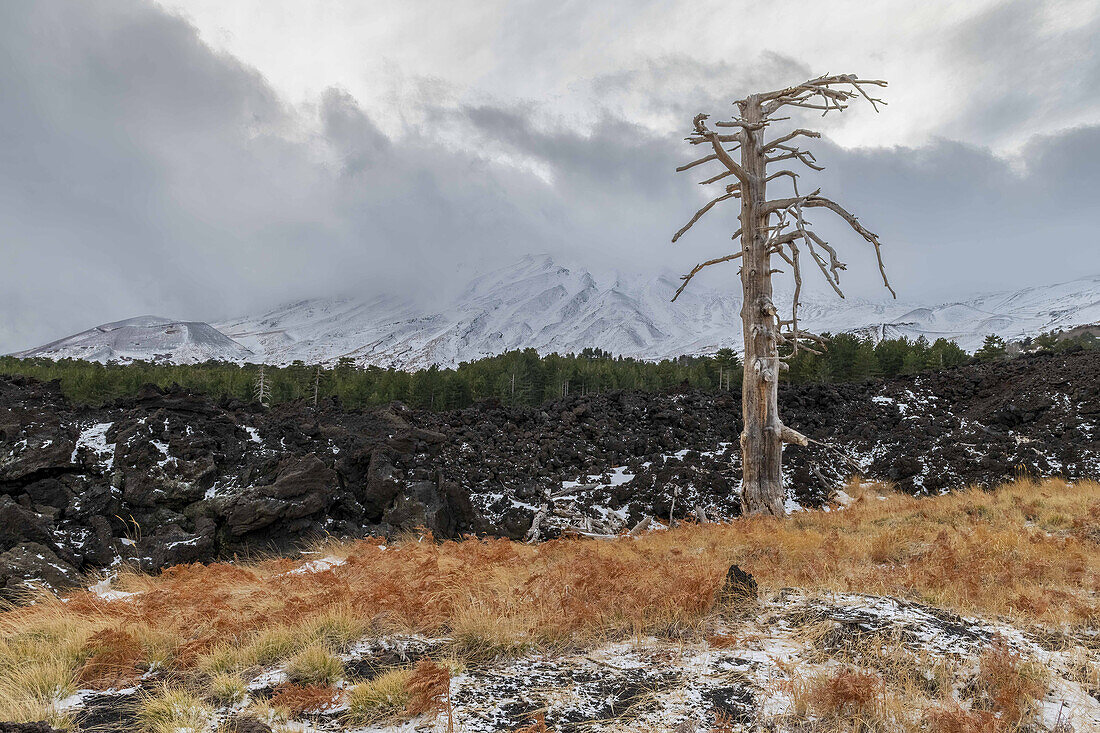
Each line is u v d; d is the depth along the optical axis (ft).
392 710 15.47
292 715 15.65
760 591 25.25
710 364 264.52
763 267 65.26
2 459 54.49
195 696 16.88
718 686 16.93
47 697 16.80
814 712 15.30
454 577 26.08
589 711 15.64
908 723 14.57
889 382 108.17
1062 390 86.89
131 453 58.39
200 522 54.80
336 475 63.46
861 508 55.31
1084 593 24.81
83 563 49.34
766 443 63.26
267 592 26.99
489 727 14.85
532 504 70.64
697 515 68.08
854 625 20.76
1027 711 15.25
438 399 247.91
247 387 275.80
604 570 27.89
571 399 102.83
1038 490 55.77
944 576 25.55
